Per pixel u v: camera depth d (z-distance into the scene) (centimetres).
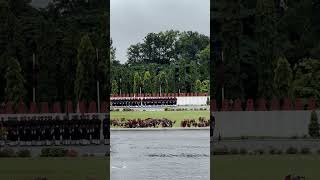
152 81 18350
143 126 11475
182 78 18600
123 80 18188
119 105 16988
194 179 3922
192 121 11569
